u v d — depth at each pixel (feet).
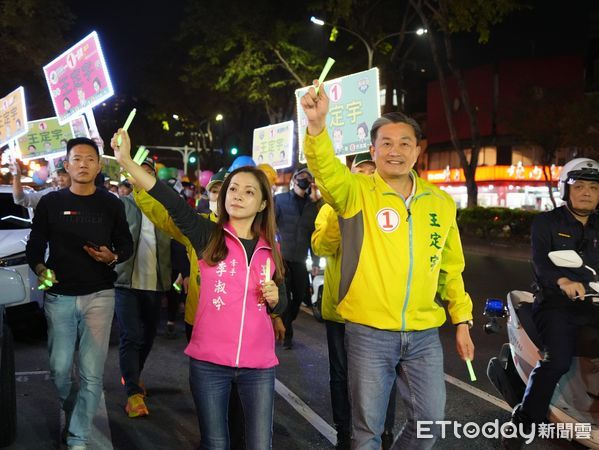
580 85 102.83
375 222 10.62
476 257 63.52
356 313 10.66
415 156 10.94
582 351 13.43
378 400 10.62
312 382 20.21
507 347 16.84
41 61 74.69
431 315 10.82
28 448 14.75
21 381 19.95
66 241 14.02
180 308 33.19
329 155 10.11
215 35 98.17
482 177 141.49
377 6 87.40
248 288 10.54
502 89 138.82
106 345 14.29
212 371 10.44
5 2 72.23
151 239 17.61
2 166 36.50
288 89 109.09
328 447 15.07
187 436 15.67
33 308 24.23
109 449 14.74
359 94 24.02
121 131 10.77
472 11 77.51
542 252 13.92
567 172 13.83
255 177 10.77
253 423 10.62
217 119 137.69
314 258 25.95
